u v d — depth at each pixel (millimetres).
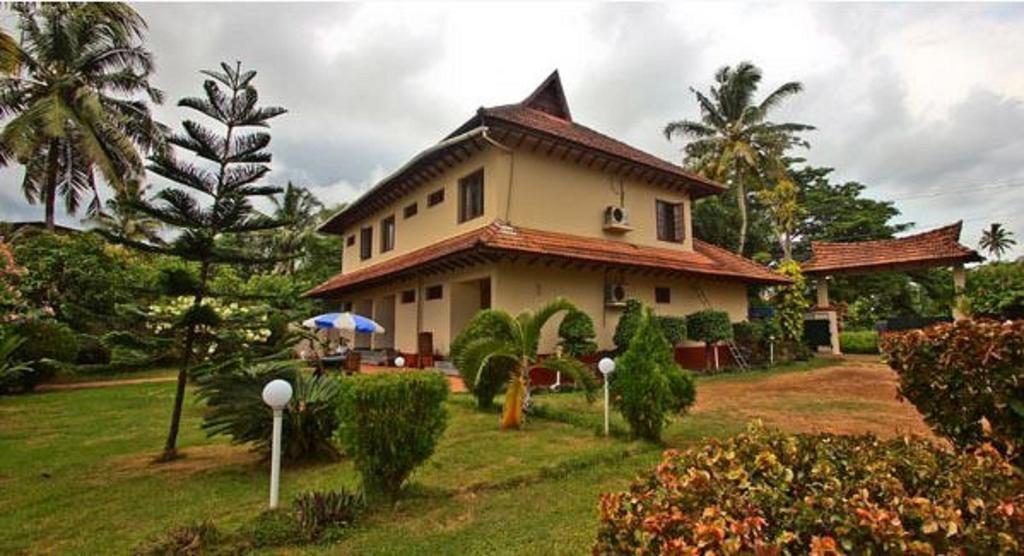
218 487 4691
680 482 1898
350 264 21328
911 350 3627
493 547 3393
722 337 14430
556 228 13125
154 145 19156
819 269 20047
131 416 8516
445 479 4758
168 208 5520
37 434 7152
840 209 36531
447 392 4500
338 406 4324
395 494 4207
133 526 3824
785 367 15531
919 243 18531
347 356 14195
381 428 4066
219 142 5770
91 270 14820
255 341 6328
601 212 14211
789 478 1895
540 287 12297
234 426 5293
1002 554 1484
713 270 14984
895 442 2355
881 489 1776
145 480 4934
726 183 26766
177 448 6312
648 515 1723
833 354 19422
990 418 3227
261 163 6031
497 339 7742
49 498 4438
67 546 3514
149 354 5984
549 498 4328
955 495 1737
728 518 1593
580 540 3465
